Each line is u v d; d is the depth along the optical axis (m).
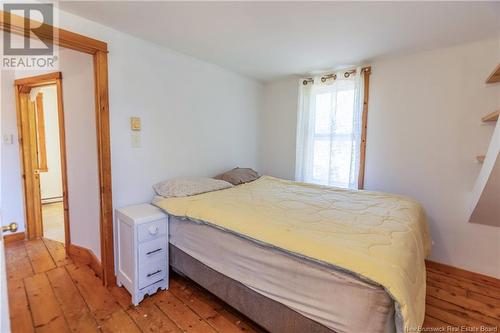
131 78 2.26
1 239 0.81
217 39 2.31
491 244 2.37
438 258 2.62
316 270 1.32
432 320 1.89
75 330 1.72
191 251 2.02
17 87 3.02
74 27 1.87
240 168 3.38
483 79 2.32
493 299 2.14
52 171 4.89
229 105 3.35
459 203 2.50
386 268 1.16
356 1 1.68
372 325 1.15
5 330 0.76
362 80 2.95
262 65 3.04
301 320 1.40
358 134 2.98
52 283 2.25
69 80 2.43
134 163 2.34
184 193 2.35
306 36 2.22
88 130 2.31
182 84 2.72
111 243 2.19
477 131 2.38
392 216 1.85
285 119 3.73
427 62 2.57
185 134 2.80
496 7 1.73
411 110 2.70
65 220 2.70
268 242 1.49
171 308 1.95
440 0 1.65
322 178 3.39
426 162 2.65
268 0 1.68
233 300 1.75
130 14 1.88
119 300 2.03
